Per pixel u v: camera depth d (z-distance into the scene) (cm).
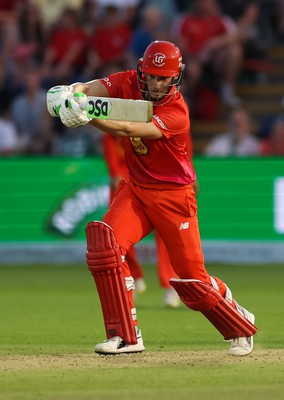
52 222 5788
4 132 6300
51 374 2336
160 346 2855
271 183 5719
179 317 3609
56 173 5753
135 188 2539
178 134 2464
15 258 5812
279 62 6862
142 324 3409
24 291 4528
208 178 5731
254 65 6806
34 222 5791
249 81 6825
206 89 6594
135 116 2342
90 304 4050
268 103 6800
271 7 6856
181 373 2345
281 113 6775
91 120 2352
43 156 5753
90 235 2525
